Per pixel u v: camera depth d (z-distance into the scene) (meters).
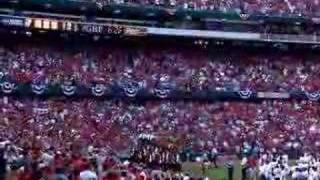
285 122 54.62
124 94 52.28
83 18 54.12
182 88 54.72
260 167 35.25
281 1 62.91
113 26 54.41
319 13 63.38
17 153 29.48
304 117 56.16
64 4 53.06
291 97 58.53
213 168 43.28
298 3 63.38
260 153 44.53
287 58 62.47
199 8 58.62
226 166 41.78
